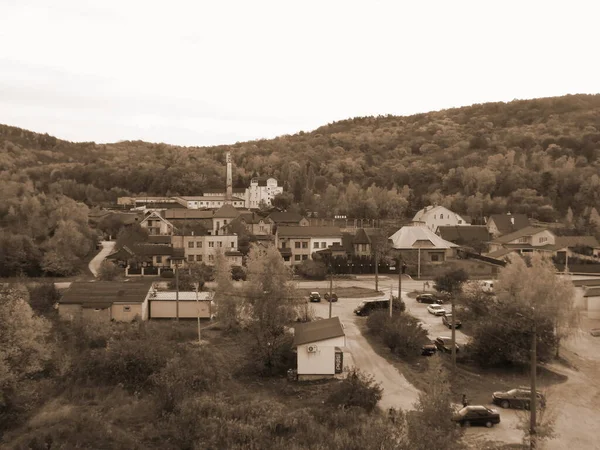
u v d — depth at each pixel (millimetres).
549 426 26641
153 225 95125
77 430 28125
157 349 39000
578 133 194125
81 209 110062
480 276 76125
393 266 80312
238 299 45031
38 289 56531
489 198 129500
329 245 84125
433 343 45000
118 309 51188
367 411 30734
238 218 98188
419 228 90312
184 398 31125
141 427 29156
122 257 75750
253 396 33438
